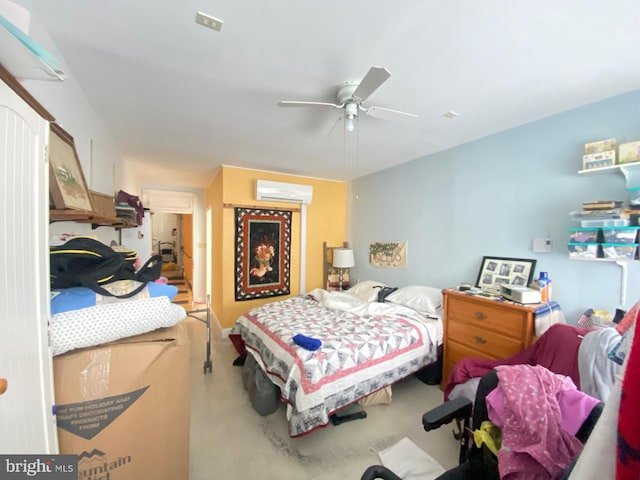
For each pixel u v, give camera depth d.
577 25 1.20
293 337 2.07
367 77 1.30
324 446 1.79
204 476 1.55
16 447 0.68
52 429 0.86
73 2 1.10
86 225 1.91
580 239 1.85
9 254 0.67
